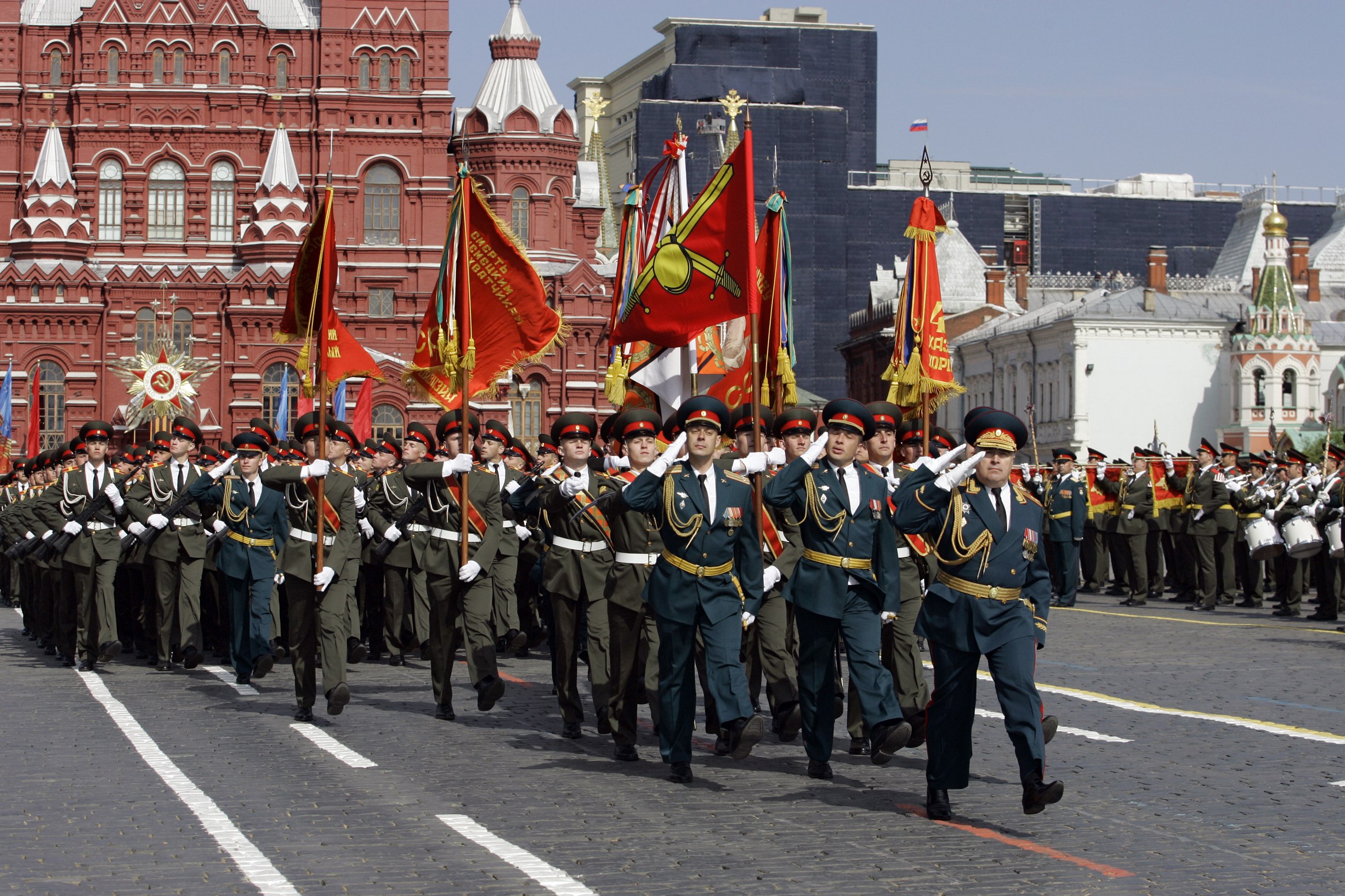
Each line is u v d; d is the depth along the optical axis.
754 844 15.79
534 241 121.69
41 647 38.00
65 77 119.19
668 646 18.94
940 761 16.84
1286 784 18.80
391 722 24.28
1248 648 34.03
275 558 28.94
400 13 121.06
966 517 16.45
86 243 116.31
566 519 22.77
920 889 14.05
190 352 115.94
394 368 116.69
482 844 15.81
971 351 149.50
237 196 118.62
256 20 119.50
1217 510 45.91
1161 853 15.36
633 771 19.97
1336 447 43.97
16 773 19.78
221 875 14.61
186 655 30.94
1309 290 157.12
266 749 21.64
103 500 31.05
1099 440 129.38
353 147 119.81
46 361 115.62
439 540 24.02
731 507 18.80
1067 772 19.59
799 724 19.69
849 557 19.05
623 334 24.09
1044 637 16.56
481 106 122.38
